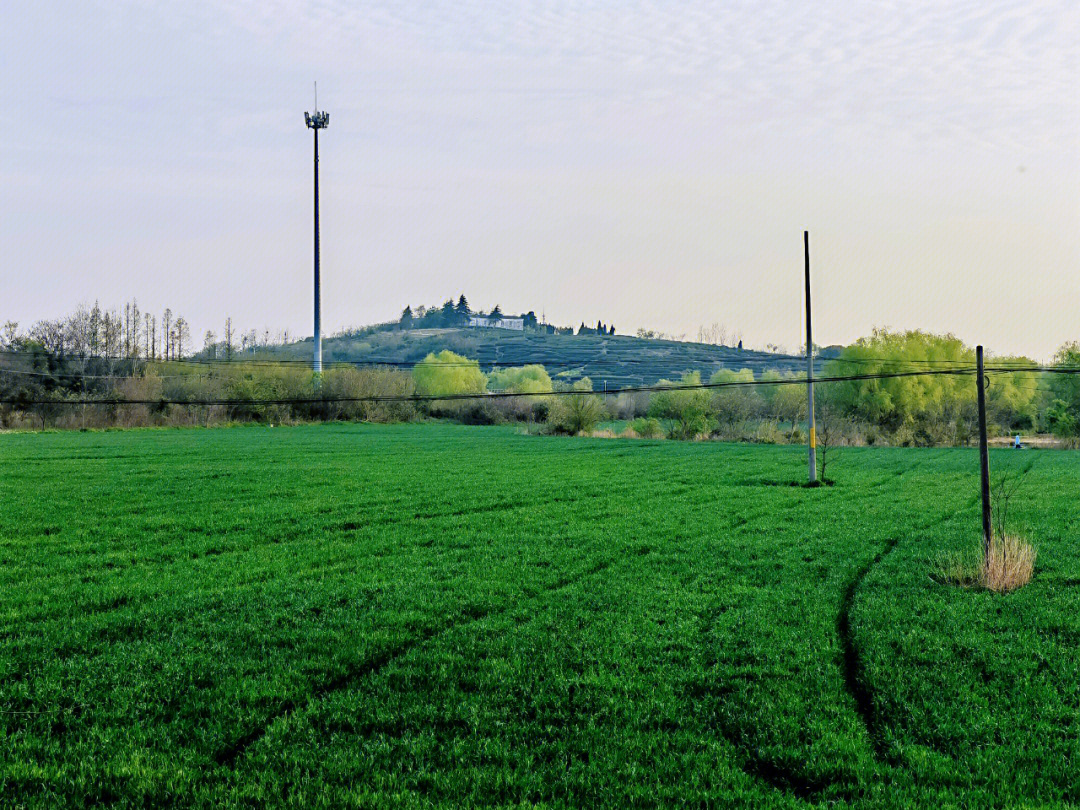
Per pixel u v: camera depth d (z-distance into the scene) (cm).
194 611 1567
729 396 8100
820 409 8056
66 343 10138
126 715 1060
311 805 840
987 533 1814
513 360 18138
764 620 1497
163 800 851
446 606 1608
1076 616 1496
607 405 11088
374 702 1107
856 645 1333
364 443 6681
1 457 4847
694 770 920
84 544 2248
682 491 3609
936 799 850
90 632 1418
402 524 2658
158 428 7844
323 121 9562
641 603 1633
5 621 1485
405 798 855
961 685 1153
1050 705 1070
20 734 994
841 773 913
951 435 7225
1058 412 7481
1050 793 860
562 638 1398
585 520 2755
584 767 929
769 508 3047
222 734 1006
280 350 14712
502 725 1038
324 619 1512
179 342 12344
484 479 4041
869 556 2106
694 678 1195
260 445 6144
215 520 2680
